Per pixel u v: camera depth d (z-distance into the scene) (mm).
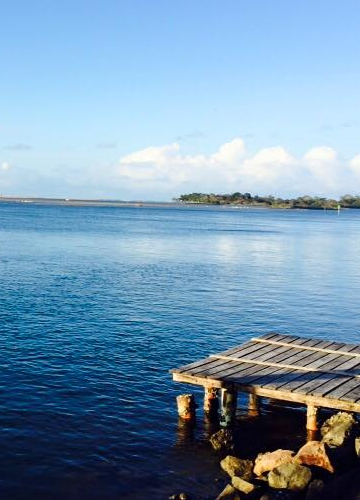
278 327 38500
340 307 46094
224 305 44938
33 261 67250
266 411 23375
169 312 41219
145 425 21312
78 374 26359
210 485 17281
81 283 52188
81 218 193500
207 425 21672
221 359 24422
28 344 30812
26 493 16547
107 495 16609
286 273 65688
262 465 17625
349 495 16297
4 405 22359
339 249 99812
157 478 17625
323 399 20328
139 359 29203
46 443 19500
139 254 81188
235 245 101688
